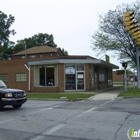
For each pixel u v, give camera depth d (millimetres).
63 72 25812
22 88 29359
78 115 10078
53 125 8055
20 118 9469
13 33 65188
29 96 20203
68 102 16094
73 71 26109
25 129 7496
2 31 63156
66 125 8016
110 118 9172
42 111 11430
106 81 34750
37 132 7090
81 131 7109
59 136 6582
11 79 30562
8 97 11633
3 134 6879
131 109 11672
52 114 10438
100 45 31625
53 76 26438
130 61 36344
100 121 8594
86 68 26188
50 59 26922
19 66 29938
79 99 18062
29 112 11109
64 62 25578
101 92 24359
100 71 31578
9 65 31000
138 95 19516
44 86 26703
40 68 27391
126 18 13820
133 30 13969
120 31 30250
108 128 7430
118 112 10727
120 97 18703
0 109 11711
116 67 36625
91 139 6211
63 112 11031
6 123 8477
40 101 17016
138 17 28734
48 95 20812
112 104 14156
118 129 7254
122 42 30500
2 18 63406
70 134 6777
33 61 27188
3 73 31484
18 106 12750
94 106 13344
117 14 30469
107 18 31016
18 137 6531
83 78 26234
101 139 6188
